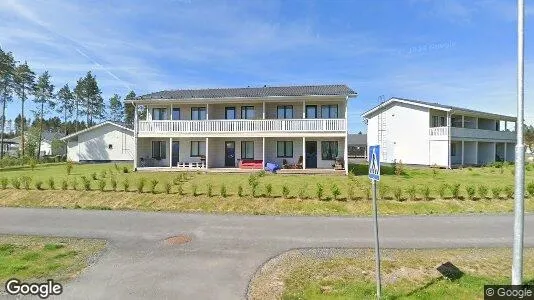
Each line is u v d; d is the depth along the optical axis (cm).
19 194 1569
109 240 933
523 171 508
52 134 6569
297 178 2036
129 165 3209
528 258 773
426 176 2255
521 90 502
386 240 920
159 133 2603
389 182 1923
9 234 994
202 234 989
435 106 3092
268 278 664
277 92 2645
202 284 637
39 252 829
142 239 942
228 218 1188
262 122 2475
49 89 5534
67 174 2302
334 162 2584
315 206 1339
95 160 3956
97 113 6831
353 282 638
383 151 3538
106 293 599
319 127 2394
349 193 1448
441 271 693
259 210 1309
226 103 2666
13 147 6994
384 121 3547
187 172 2375
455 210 1288
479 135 3391
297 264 742
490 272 687
